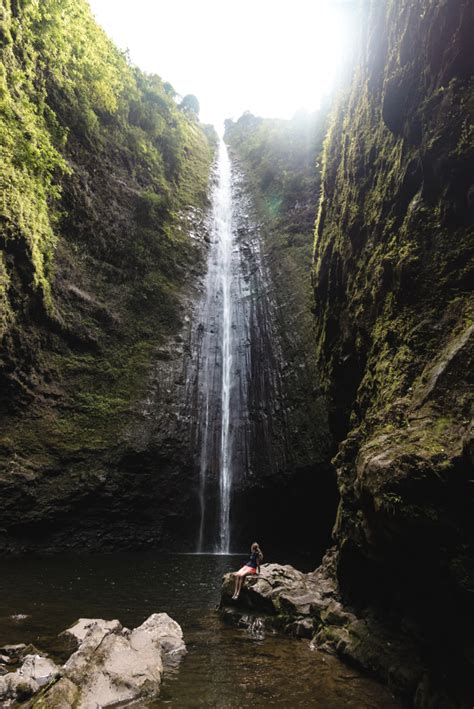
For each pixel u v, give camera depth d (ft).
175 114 120.67
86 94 78.28
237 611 25.98
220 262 96.68
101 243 73.61
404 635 17.58
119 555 52.29
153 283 79.20
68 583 35.22
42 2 66.28
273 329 79.20
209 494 63.77
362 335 31.91
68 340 63.05
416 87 27.17
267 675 17.56
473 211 21.61
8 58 56.18
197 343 77.51
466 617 14.20
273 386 71.41
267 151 127.75
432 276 23.00
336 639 20.52
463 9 22.80
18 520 49.80
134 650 18.28
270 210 106.93
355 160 39.17
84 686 15.01
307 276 83.20
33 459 52.95
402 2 29.76
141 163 92.22
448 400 17.78
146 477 59.77
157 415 64.34
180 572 42.06
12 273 52.60
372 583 20.99
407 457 16.11
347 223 40.50
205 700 15.19
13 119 53.62
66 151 71.10
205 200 110.42
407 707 15.06
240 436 69.56
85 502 54.24
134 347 70.18
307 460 60.13
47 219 60.70
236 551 61.98
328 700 15.40
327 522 60.39
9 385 53.31
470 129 21.98
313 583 28.22
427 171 24.84
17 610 26.50
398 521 15.75
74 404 59.57
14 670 17.17
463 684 14.26
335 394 42.57
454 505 14.56
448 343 20.07
